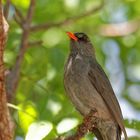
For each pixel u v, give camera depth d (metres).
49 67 14.37
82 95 12.67
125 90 17.59
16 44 14.82
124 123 12.38
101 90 12.82
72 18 15.47
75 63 12.98
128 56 17.50
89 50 13.80
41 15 16.92
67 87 12.80
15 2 16.19
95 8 15.76
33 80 14.38
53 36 16.36
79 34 13.98
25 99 14.17
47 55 14.92
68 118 11.93
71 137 10.55
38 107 13.17
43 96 13.66
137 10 18.03
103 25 17.14
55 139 10.65
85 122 10.79
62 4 17.03
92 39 16.97
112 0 17.84
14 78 13.73
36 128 10.38
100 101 12.73
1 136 9.34
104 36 16.94
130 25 17.17
